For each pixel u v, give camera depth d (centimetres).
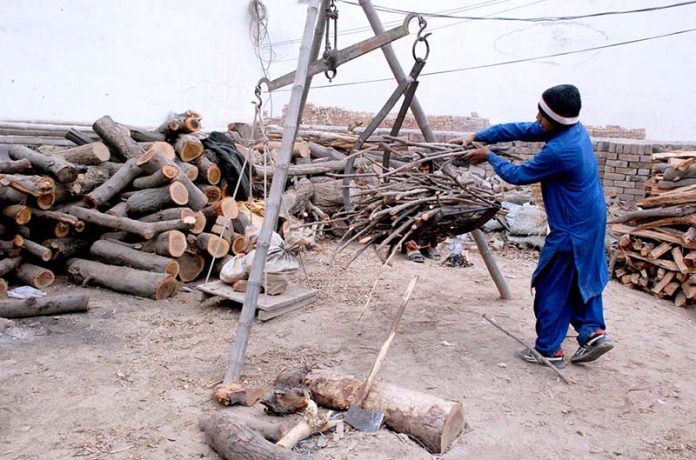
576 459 322
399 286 639
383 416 336
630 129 1233
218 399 359
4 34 784
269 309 512
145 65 1001
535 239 837
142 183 635
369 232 443
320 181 896
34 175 603
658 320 576
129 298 564
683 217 636
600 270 428
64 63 864
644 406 387
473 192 448
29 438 318
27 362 412
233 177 733
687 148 936
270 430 322
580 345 442
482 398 385
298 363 429
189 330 490
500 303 591
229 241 650
